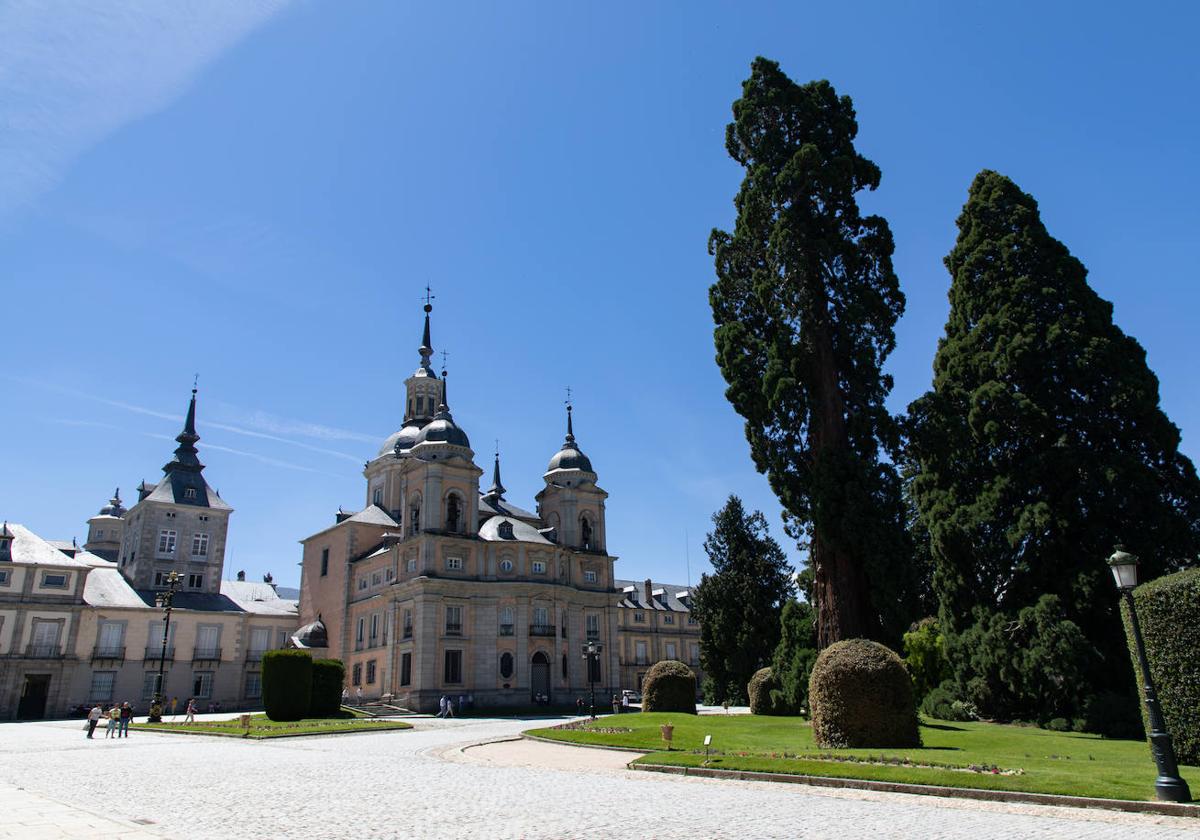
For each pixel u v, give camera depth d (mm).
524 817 13766
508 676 64750
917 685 43844
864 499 33875
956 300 41469
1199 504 33906
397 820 13430
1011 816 13859
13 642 61469
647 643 105688
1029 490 35688
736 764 20359
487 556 67562
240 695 72500
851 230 39969
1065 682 31375
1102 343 35938
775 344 37750
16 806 14258
